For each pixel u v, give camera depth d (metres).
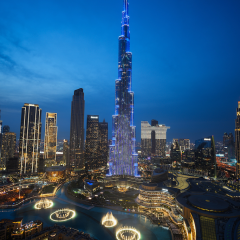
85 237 155.62
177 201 187.25
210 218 151.25
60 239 157.50
